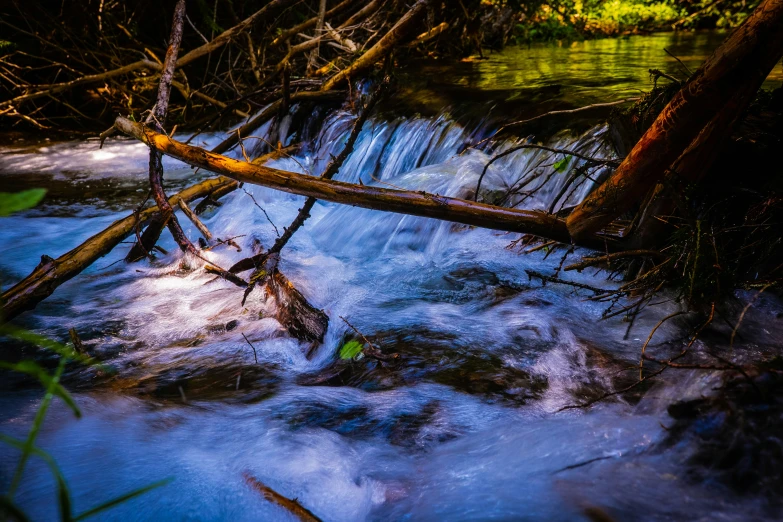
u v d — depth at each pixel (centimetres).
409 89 679
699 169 309
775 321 317
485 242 454
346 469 240
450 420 268
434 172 518
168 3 980
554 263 419
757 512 199
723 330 314
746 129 337
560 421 258
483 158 527
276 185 372
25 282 357
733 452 216
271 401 287
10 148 807
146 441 258
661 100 343
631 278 371
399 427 264
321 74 776
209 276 430
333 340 342
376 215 490
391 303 381
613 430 243
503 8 1006
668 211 323
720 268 305
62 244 506
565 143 491
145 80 844
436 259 441
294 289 367
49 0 918
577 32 1193
